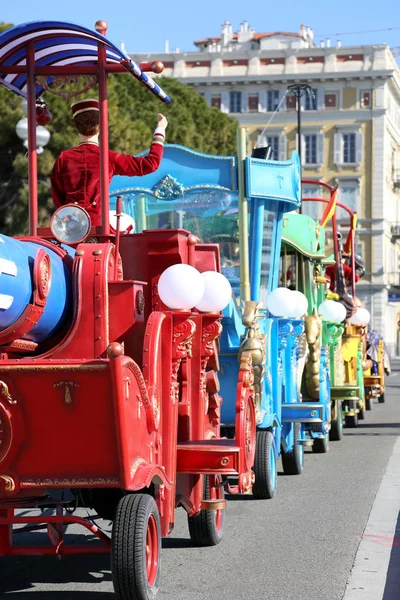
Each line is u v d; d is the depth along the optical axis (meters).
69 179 9.27
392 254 112.56
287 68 105.25
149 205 14.77
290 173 14.93
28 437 7.57
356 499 13.55
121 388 7.35
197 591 8.85
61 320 7.89
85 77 9.42
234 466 9.22
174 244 9.05
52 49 9.34
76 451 7.57
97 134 9.48
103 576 9.51
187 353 9.04
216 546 10.73
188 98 64.44
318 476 15.80
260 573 9.51
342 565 9.82
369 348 29.03
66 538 11.22
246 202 14.40
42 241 8.05
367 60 104.19
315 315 17.19
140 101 54.06
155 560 8.13
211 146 65.69
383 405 32.12
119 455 7.48
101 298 7.95
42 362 7.36
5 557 10.41
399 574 9.47
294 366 16.22
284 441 15.54
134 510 7.85
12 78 9.86
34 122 9.55
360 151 104.44
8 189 39.84
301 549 10.54
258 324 12.77
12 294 6.85
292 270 19.00
